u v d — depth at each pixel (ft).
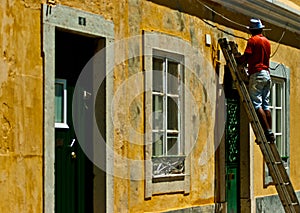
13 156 27.84
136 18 36.24
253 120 41.22
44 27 29.55
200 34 42.55
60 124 32.07
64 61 32.37
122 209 34.60
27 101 28.66
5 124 27.53
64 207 32.17
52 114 29.89
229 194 45.65
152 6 37.73
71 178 32.78
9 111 27.73
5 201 27.35
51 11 29.91
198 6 42.37
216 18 44.57
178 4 40.27
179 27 40.27
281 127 53.72
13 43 28.07
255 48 41.86
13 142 27.86
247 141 47.14
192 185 40.98
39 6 29.43
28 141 28.60
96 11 32.99
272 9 50.70
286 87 54.29
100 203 33.53
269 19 51.52
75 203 32.99
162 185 37.96
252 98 41.93
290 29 55.42
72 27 31.22
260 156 49.08
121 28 34.88
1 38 27.50
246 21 48.52
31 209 28.63
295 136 56.18
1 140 27.30
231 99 46.29
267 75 41.93
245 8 47.62
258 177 48.70
